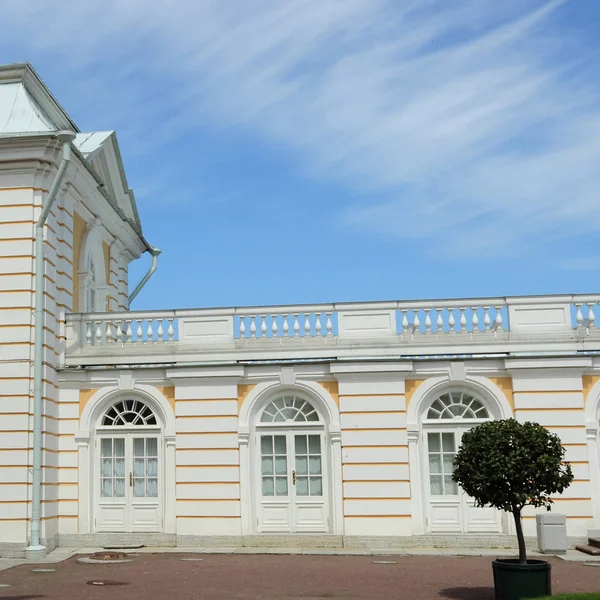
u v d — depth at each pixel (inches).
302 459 743.1
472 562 631.2
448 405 741.3
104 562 637.3
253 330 764.6
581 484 708.0
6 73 781.3
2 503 705.0
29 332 724.7
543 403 721.6
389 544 711.1
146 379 762.2
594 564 613.6
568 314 743.1
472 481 481.7
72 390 766.5
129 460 759.7
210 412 745.0
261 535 725.9
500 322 745.0
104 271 917.8
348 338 751.7
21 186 741.9
